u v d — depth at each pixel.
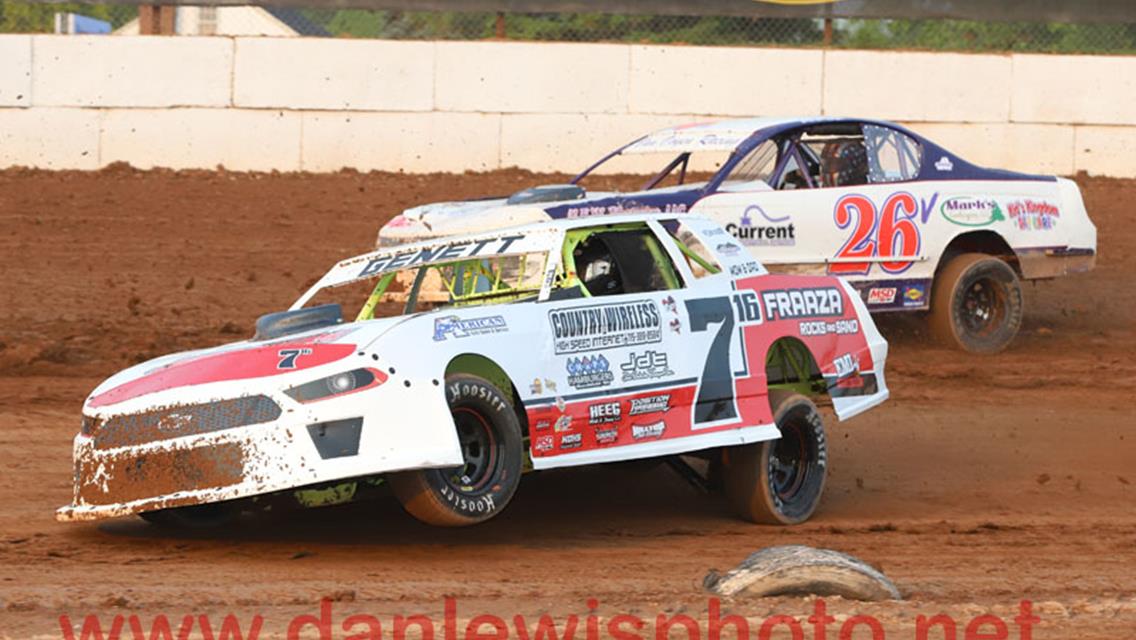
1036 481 24.97
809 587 16.58
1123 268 44.59
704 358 20.81
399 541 19.62
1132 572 18.83
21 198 46.91
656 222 21.44
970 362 33.78
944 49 54.81
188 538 19.61
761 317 21.73
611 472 24.86
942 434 28.25
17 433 25.97
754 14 53.34
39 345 32.69
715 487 22.28
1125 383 32.66
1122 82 53.34
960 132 52.91
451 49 51.41
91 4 52.47
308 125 51.28
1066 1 53.91
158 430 17.83
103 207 46.47
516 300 21.09
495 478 18.23
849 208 32.47
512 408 18.47
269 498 19.39
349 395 17.44
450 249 20.98
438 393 17.75
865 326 23.31
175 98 50.91
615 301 20.09
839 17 53.50
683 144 32.91
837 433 28.30
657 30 54.28
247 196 48.28
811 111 52.34
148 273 40.22
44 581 16.69
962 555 19.73
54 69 50.50
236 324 35.62
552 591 16.78
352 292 39.16
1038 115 53.12
